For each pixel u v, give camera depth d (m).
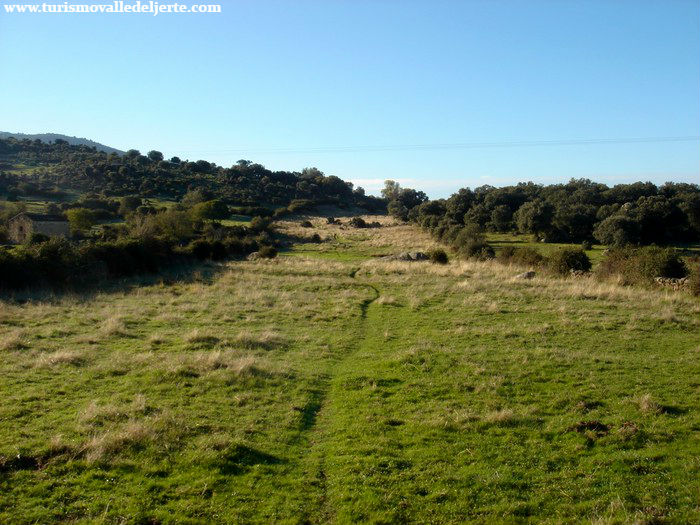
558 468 8.71
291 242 80.12
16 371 13.16
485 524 7.17
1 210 72.81
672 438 9.70
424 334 18.95
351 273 40.28
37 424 9.85
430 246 68.81
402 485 8.10
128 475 8.09
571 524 7.16
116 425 9.84
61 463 8.36
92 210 83.19
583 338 17.83
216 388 12.33
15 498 7.33
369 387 12.83
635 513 7.25
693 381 12.93
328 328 20.39
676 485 8.04
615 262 33.12
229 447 9.05
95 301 25.23
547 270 37.78
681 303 24.23
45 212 82.38
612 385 12.65
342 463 8.81
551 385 12.73
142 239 40.84
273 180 163.00
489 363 14.56
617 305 23.62
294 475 8.47
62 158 149.38
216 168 178.38
